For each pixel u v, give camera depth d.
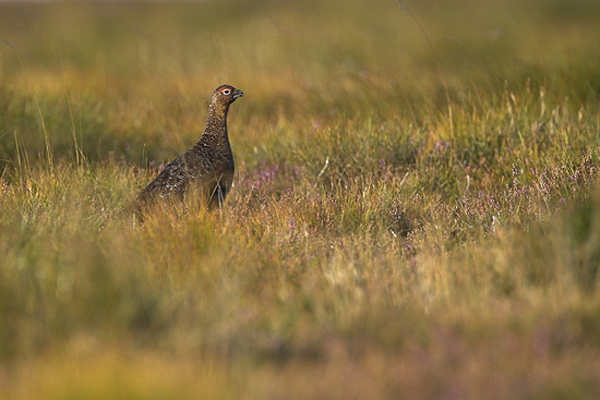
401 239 19.20
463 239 19.11
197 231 17.38
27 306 13.80
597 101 29.83
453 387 11.27
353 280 15.45
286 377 11.77
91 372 11.45
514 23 69.81
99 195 21.61
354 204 20.77
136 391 10.98
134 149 30.55
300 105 37.44
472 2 86.88
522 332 13.20
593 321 13.38
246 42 57.75
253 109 38.66
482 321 13.54
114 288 13.67
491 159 26.23
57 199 20.75
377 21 68.88
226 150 23.00
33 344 13.16
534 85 32.03
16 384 11.82
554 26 73.56
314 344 13.20
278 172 26.70
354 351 12.94
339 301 14.41
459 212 21.19
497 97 31.25
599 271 14.84
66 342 12.84
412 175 24.66
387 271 16.05
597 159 23.23
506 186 22.36
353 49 53.25
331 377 11.66
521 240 16.28
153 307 13.76
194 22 83.44
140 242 16.83
